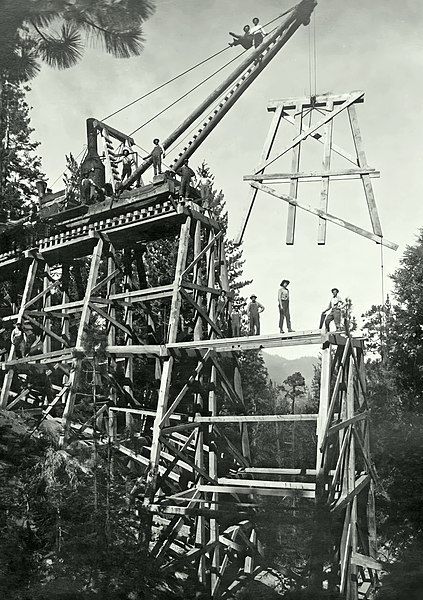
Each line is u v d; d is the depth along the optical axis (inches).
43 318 745.0
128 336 677.3
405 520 673.6
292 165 526.3
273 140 543.2
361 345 564.1
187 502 528.1
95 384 584.4
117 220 642.2
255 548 519.5
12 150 946.1
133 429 625.9
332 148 517.3
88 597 386.6
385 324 983.6
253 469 589.3
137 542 462.6
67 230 717.9
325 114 536.7
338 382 503.5
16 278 857.5
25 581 384.5
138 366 881.5
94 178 688.4
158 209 604.4
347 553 490.3
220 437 596.1
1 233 780.0
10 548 395.9
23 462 500.7
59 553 405.7
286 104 546.9
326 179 511.5
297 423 1402.6
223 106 617.6
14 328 752.3
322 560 454.9
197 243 598.9
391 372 946.1
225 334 630.5
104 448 527.5
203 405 575.5
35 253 744.3
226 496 578.2
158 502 510.6
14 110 655.8
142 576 426.9
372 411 888.3
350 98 523.2
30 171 1055.6
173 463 544.7
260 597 491.2
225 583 539.5
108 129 701.9
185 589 489.1
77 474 475.5
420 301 922.7
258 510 536.1
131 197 623.5
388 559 621.9
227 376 617.9
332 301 518.9
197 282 600.7
